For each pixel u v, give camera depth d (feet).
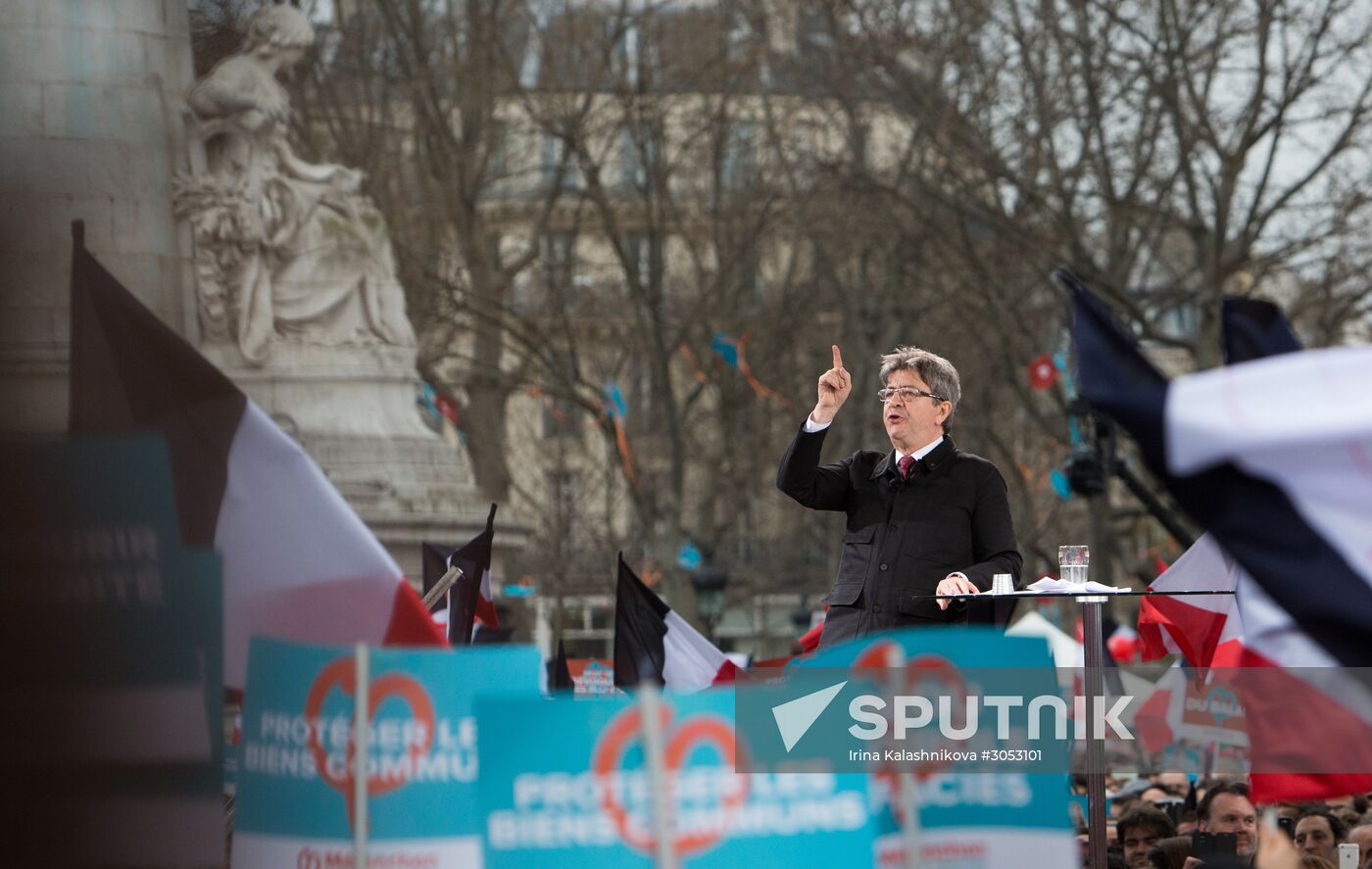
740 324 261.85
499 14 260.42
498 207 286.66
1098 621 43.57
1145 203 227.20
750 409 268.00
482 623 73.61
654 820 31.89
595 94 262.67
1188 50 212.84
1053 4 220.64
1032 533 244.42
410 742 35.94
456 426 252.83
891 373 51.88
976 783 34.09
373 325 154.30
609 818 32.50
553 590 277.85
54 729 43.32
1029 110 228.63
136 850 43.50
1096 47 222.07
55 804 43.21
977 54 230.27
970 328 252.21
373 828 35.86
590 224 291.38
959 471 51.55
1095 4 214.48
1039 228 235.20
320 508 44.70
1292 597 31.27
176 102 129.59
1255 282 220.64
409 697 35.99
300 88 229.86
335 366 152.25
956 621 50.47
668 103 262.06
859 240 254.27
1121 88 221.46
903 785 33.63
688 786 32.50
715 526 274.98
